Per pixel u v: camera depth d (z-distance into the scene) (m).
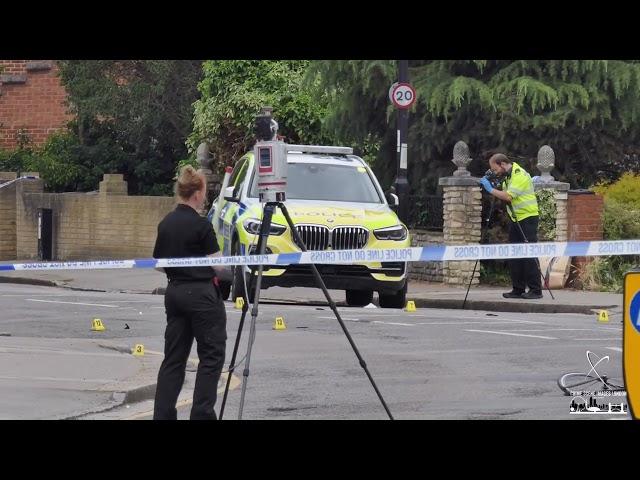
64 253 116.62
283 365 45.81
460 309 72.19
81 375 42.69
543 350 48.66
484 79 90.69
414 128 91.88
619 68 87.62
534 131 88.75
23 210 119.31
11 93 135.38
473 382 41.81
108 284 89.75
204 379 33.03
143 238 110.88
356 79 92.19
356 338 52.53
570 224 82.12
